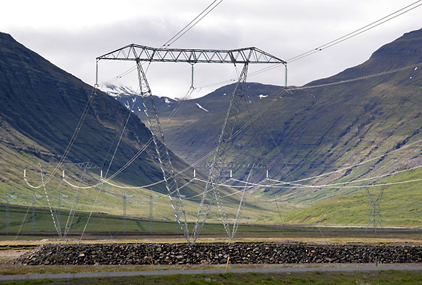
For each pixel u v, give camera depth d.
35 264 67.38
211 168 100.44
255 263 74.38
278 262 75.75
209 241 124.12
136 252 75.00
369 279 54.25
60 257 70.00
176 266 67.38
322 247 88.25
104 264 68.31
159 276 49.78
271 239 136.88
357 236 164.50
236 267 65.00
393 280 54.44
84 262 68.62
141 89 94.94
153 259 72.19
